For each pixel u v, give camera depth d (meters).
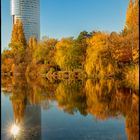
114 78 59.75
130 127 25.06
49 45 91.06
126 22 65.56
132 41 57.06
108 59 60.06
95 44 61.66
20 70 99.94
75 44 75.00
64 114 31.00
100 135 23.19
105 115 29.80
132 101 36.12
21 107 35.00
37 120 28.45
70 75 73.81
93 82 58.81
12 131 24.53
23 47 116.44
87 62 62.47
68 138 22.61
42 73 86.06
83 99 39.78
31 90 51.12
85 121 27.70
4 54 109.62
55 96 43.41
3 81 70.31
